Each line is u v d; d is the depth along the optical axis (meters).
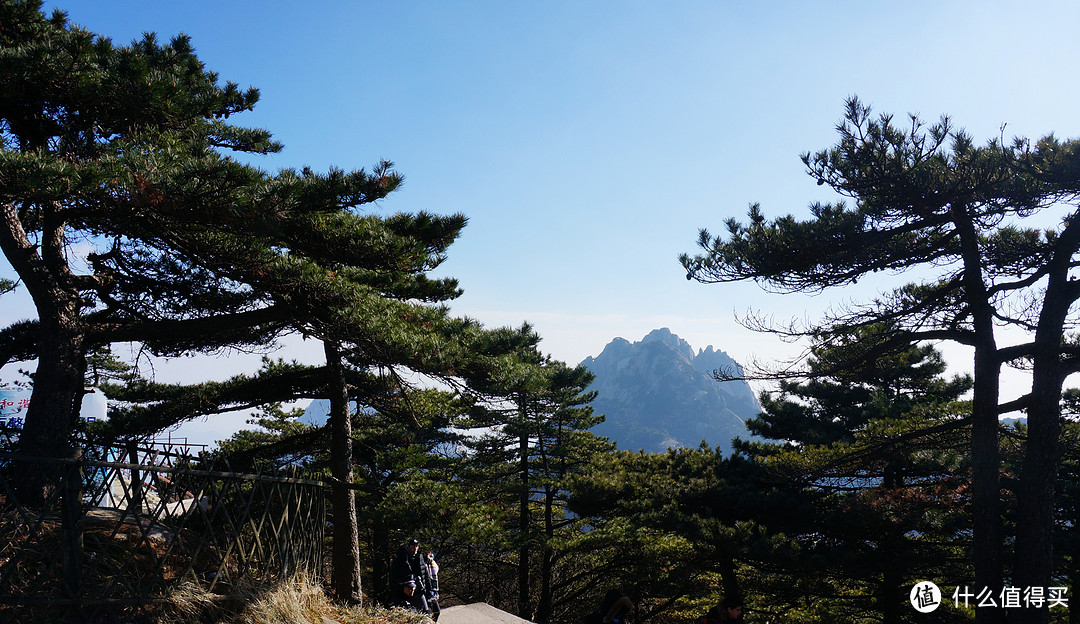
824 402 26.97
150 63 10.06
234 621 8.21
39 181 6.96
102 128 10.46
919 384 27.23
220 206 8.38
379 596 23.27
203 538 8.59
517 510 33.50
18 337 13.40
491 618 13.35
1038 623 13.25
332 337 11.04
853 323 15.96
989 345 14.32
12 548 7.13
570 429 31.52
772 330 16.42
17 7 9.48
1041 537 13.40
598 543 22.25
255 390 14.59
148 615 7.65
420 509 20.77
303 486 11.37
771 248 14.98
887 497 18.42
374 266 10.84
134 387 18.11
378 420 21.58
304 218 9.78
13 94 8.90
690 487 20.84
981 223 14.07
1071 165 11.85
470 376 11.16
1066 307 13.64
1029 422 13.87
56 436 8.84
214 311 12.79
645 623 29.22
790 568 19.22
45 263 9.84
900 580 20.09
